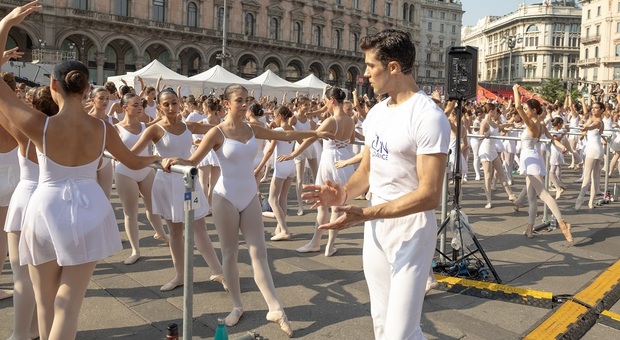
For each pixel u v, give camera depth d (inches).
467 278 198.4
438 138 90.8
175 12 1833.2
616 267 215.5
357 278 199.6
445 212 212.4
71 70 108.7
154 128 184.7
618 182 478.3
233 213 156.7
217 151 157.8
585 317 166.1
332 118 234.1
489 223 299.1
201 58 1915.6
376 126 103.2
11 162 164.7
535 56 3831.2
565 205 361.7
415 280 97.0
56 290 117.7
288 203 359.6
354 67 2434.8
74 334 111.9
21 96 223.0
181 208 177.2
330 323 157.8
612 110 613.0
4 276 195.2
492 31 4451.3
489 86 1738.4
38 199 110.2
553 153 394.0
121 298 175.6
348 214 90.2
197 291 182.9
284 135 170.2
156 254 227.5
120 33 1704.0
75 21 1603.1
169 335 121.4
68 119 109.8
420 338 97.1
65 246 108.5
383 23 2544.3
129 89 363.3
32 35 1529.3
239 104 156.6
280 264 216.7
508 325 158.9
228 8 1978.3
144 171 217.5
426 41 3730.3
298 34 2222.0
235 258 159.3
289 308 169.3
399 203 90.1
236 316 156.8
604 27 2979.8
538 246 249.1
